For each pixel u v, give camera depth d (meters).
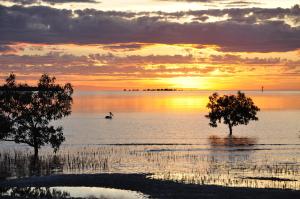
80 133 134.75
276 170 57.34
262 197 40.06
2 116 71.25
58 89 73.25
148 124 173.88
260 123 181.25
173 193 42.22
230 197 40.19
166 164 64.81
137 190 43.97
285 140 107.75
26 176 54.81
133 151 83.19
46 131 72.06
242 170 57.97
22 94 71.50
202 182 47.62
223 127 159.50
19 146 96.00
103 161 67.25
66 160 68.38
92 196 41.88
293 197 40.00
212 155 76.25
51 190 44.69
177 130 145.62
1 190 44.72
